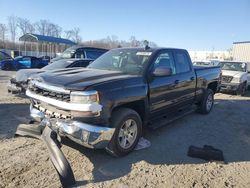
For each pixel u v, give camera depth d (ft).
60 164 12.23
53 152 12.76
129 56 18.08
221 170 14.20
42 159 14.43
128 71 16.83
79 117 13.01
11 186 11.80
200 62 53.72
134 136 15.46
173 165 14.51
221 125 22.66
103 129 13.30
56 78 14.34
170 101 18.81
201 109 25.44
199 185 12.59
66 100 13.37
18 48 181.78
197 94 23.25
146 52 18.02
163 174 13.47
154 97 16.89
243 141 18.94
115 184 12.32
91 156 14.97
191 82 21.66
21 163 13.91
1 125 19.77
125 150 14.97
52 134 13.69
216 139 19.08
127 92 14.61
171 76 18.89
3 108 25.25
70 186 11.94
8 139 17.02
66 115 13.52
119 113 14.37
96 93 13.05
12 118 21.79
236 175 13.75
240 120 24.72
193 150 16.55
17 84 30.53
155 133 19.74
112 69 17.46
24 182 12.17
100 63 18.69
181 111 21.83
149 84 16.44
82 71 16.25
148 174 13.38
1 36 191.72
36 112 15.02
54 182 12.30
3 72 72.54
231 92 42.32
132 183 12.49
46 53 158.92
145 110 16.28
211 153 16.22
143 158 15.14
